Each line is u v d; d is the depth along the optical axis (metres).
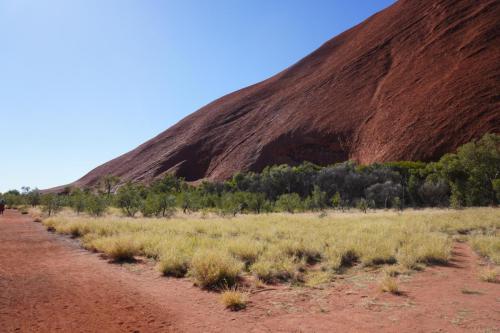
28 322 4.70
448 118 73.88
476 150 41.44
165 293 6.24
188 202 34.28
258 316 5.05
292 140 106.50
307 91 132.38
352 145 92.50
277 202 35.84
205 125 162.25
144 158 173.38
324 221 18.31
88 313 5.13
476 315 5.02
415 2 131.38
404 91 94.19
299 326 4.64
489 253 9.73
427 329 4.50
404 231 13.38
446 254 9.15
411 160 72.75
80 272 7.79
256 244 9.81
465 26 98.19
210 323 4.78
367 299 5.87
